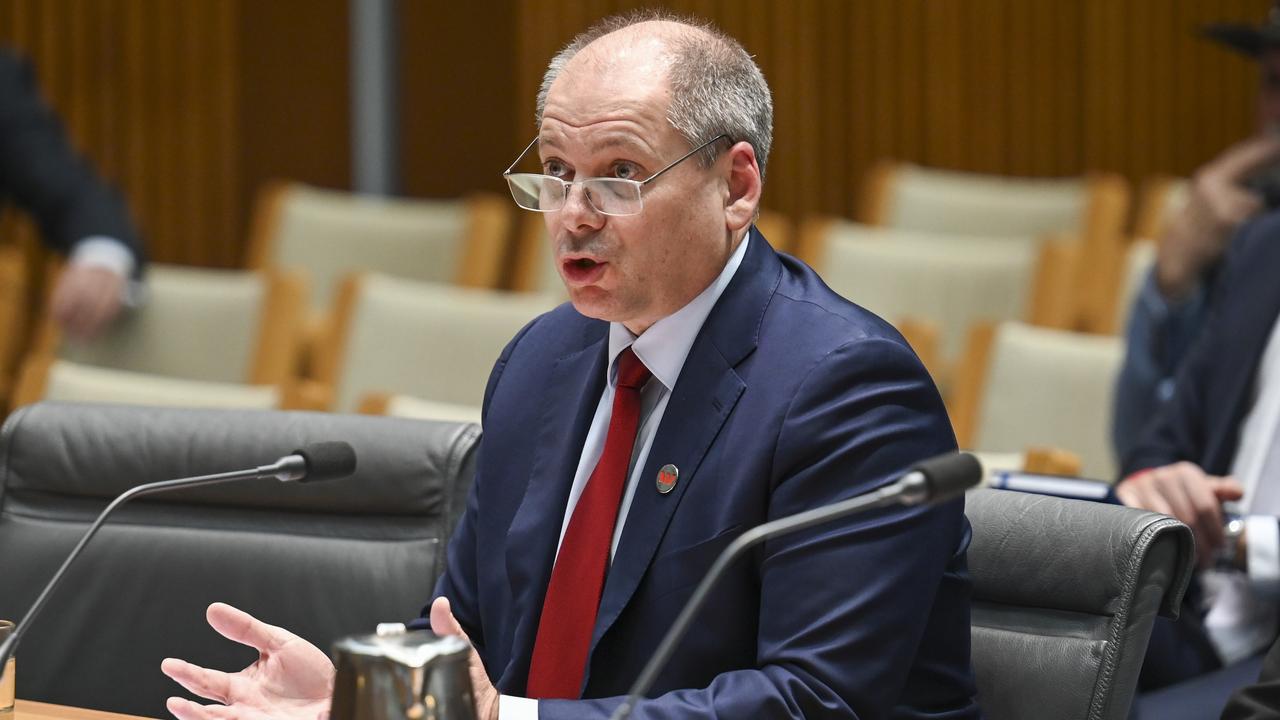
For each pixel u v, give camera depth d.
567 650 7.05
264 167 27.19
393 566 8.30
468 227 21.47
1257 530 9.36
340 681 5.11
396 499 8.36
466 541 7.97
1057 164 26.64
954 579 6.95
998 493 7.58
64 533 8.79
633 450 7.23
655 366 7.18
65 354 16.91
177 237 26.95
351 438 8.48
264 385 16.45
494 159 27.14
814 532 6.62
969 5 26.48
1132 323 14.40
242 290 16.81
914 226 22.30
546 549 7.38
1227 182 14.48
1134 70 26.41
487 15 27.05
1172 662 9.99
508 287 26.64
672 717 6.36
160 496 8.75
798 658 6.44
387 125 27.38
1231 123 26.44
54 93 26.44
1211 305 11.90
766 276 7.24
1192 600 10.16
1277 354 10.70
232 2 26.81
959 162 26.64
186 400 12.90
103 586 8.66
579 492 7.45
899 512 6.61
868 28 26.64
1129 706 7.11
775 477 6.76
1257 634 10.16
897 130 26.72
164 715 8.50
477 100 27.16
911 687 6.87
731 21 26.66
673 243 6.93
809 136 26.75
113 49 26.59
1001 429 14.27
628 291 6.98
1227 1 26.27
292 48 27.11
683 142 6.91
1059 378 14.15
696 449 6.95
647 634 6.89
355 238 21.95
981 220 21.97
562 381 7.72
